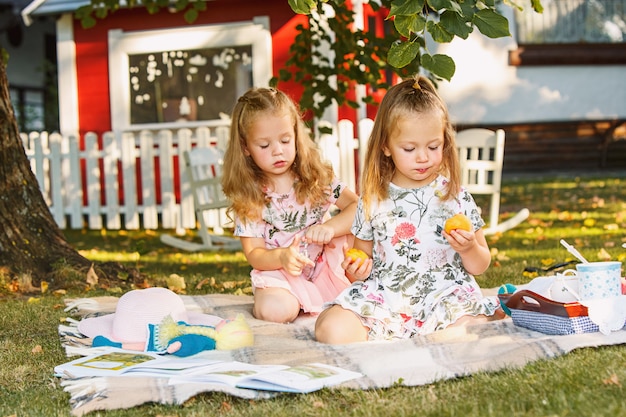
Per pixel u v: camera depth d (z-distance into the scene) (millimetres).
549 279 3648
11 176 5750
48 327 4207
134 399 2854
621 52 16266
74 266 5672
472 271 3697
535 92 16141
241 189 4348
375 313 3660
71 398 2932
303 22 10227
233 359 3342
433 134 3490
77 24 10906
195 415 2711
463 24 3109
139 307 3756
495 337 3354
